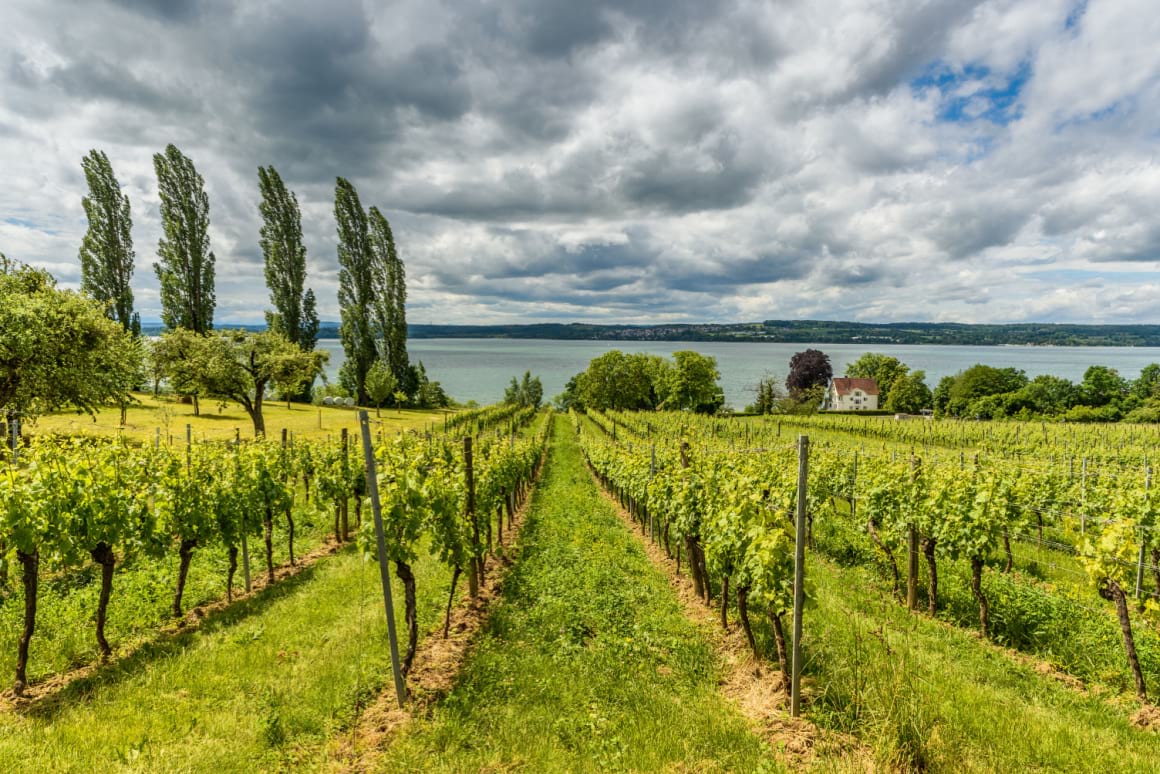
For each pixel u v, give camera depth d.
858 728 5.63
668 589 10.85
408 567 7.27
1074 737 5.52
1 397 19.55
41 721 5.64
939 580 10.37
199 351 33.94
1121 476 15.04
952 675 6.83
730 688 6.89
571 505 20.30
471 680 6.87
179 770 4.96
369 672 6.94
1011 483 11.07
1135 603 7.45
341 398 67.44
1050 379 83.12
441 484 8.96
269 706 6.06
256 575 11.18
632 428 52.03
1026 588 9.48
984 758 5.07
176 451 11.16
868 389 108.19
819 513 13.36
